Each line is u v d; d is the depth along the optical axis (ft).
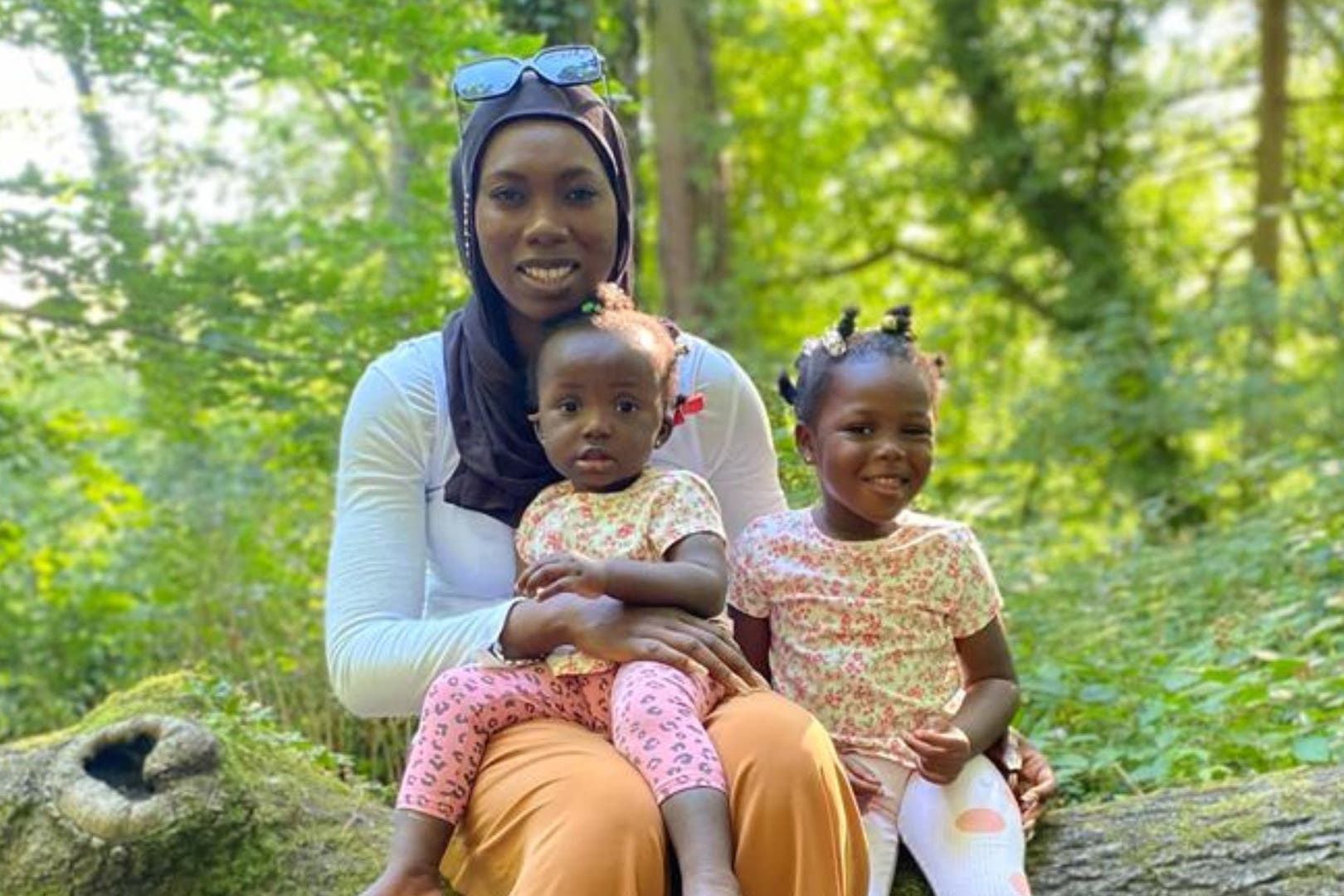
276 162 24.11
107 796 8.35
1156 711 10.83
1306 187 42.34
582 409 7.77
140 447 21.94
